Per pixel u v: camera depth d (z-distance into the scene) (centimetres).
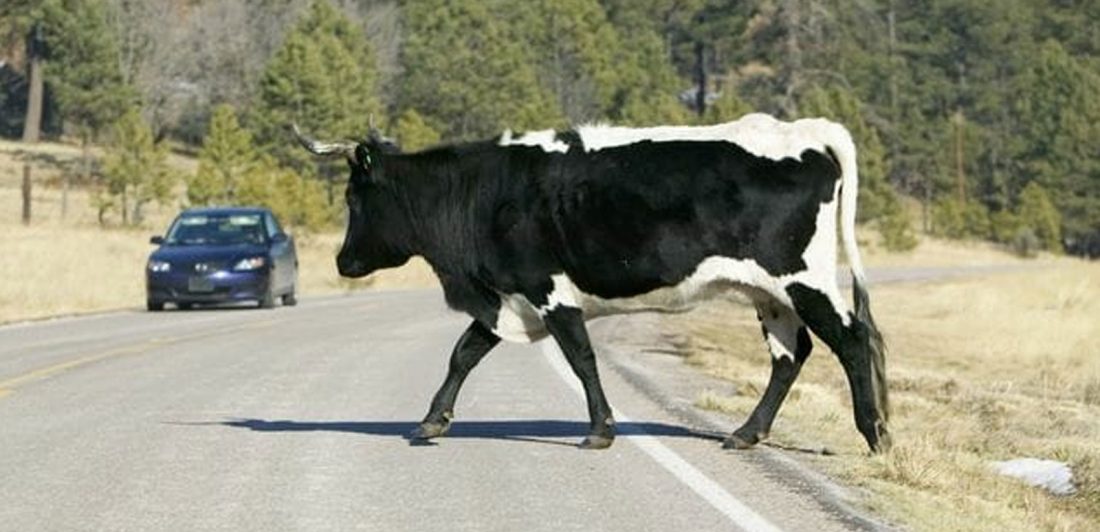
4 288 5753
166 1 17712
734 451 2000
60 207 13100
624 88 19850
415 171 2044
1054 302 7144
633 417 2336
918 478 1828
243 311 5209
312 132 14662
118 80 16775
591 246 1939
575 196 1947
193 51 17600
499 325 2039
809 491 1712
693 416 2359
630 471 1836
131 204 13325
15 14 17488
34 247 7650
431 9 18350
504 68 17438
